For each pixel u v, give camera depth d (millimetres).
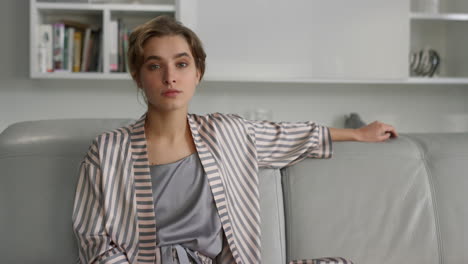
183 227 1164
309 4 2557
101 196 1162
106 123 1367
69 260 1229
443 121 3004
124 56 2527
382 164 1359
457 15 2666
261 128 1351
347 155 1372
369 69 2604
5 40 2666
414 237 1290
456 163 1376
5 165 1266
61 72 2475
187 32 1198
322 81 2578
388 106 2957
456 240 1298
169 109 1162
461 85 3000
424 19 2734
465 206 1329
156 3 2721
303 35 2561
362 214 1306
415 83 2852
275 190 1328
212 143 1254
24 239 1226
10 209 1238
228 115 1347
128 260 1140
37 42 2477
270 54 2547
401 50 2615
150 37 1173
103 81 2754
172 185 1192
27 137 1294
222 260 1217
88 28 2555
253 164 1291
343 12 2574
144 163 1186
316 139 1365
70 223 1237
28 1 2648
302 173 1348
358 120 2730
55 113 2742
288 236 1305
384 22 2598
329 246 1279
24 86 2707
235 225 1233
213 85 2826
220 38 2508
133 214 1155
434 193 1338
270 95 2865
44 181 1256
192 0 2479
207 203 1200
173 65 1157
